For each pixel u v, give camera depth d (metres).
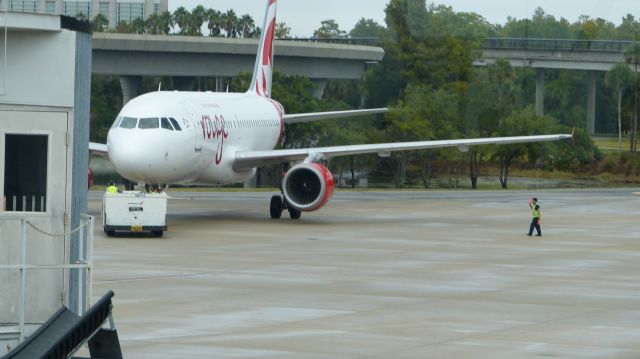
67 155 36.41
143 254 74.69
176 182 97.31
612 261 74.50
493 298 56.09
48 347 31.41
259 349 41.66
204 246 80.69
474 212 122.75
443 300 55.16
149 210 86.12
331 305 53.03
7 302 35.72
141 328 46.03
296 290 58.16
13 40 35.53
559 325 48.00
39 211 36.19
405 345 42.78
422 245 84.12
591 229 101.94
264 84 131.12
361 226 101.19
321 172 101.56
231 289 58.19
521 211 125.25
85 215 36.38
